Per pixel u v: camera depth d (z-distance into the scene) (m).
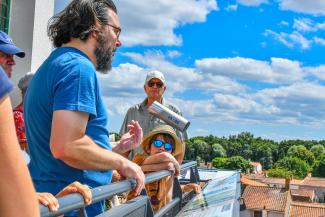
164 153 3.42
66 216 2.08
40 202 1.48
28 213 1.04
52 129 2.04
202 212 3.11
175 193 3.64
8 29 6.93
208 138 184.25
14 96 6.44
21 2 7.01
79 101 2.05
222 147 176.88
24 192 1.04
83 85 2.09
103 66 2.46
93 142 2.12
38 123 2.20
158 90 4.86
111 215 1.95
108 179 2.43
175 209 3.54
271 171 149.75
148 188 3.44
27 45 7.04
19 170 1.03
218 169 5.93
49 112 2.15
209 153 173.12
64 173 2.22
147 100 4.97
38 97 2.17
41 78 2.19
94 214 2.36
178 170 3.48
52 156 2.21
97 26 2.37
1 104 1.02
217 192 3.88
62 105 2.04
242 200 4.09
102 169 2.15
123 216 2.04
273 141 195.12
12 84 1.04
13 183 1.02
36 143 2.24
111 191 1.96
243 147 187.50
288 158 162.12
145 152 3.86
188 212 3.31
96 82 2.20
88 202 1.75
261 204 67.62
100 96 2.25
